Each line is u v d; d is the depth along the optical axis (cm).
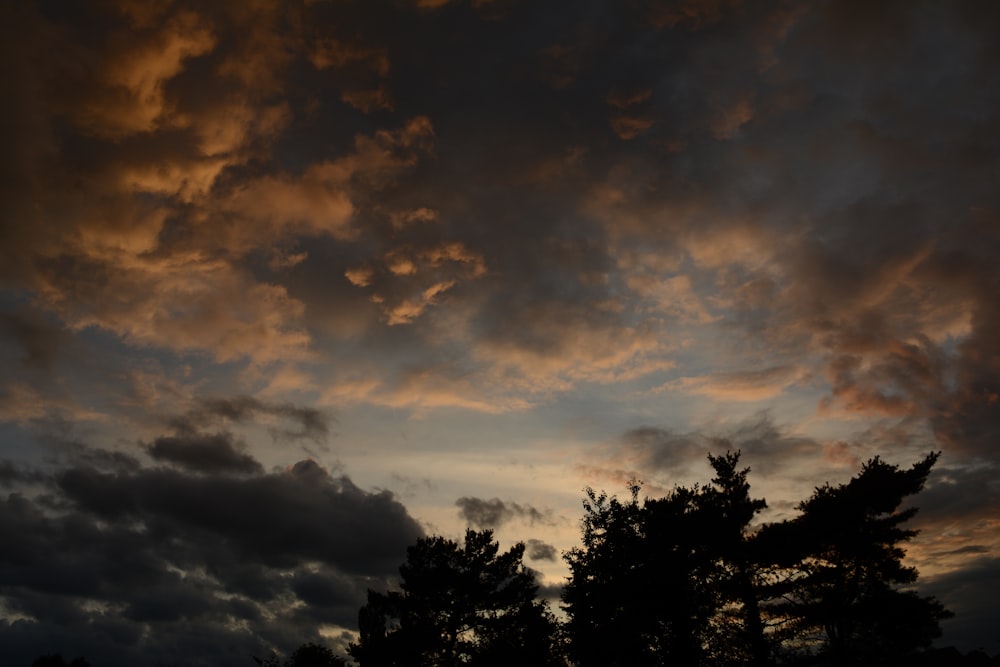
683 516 3070
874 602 2723
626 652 3006
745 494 3103
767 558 2828
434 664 3731
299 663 5272
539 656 3531
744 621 2861
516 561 4019
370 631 4153
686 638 2950
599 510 3375
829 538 2823
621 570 3206
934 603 2697
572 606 3288
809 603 2834
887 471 2944
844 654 2756
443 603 3772
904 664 2695
